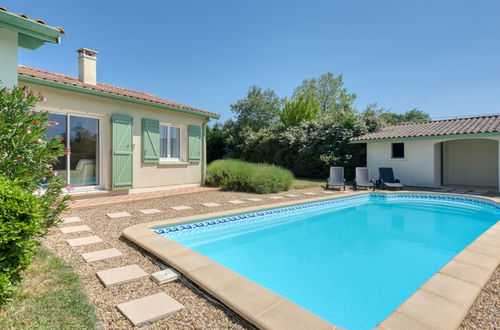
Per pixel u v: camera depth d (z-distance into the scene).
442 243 5.93
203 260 3.57
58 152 3.72
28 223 2.47
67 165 7.85
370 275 4.32
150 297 2.75
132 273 3.30
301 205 8.78
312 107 26.72
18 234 2.41
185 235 6.06
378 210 9.31
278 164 20.81
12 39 4.34
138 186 9.49
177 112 10.55
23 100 3.62
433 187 13.18
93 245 4.34
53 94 7.32
